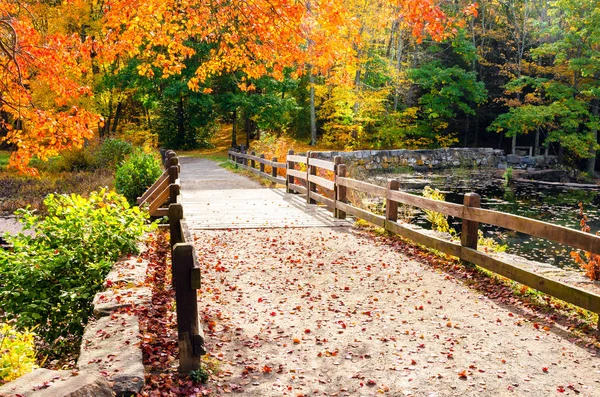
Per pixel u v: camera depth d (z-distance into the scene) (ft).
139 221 22.89
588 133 109.60
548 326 17.40
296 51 32.63
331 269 24.95
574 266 37.01
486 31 134.72
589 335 16.56
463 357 15.14
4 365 11.64
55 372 10.57
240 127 157.79
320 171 58.34
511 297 20.38
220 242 30.55
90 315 19.17
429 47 131.85
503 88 136.26
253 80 116.16
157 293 19.81
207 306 19.74
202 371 13.67
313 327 17.69
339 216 37.76
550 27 114.73
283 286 22.34
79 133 28.71
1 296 19.88
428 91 143.02
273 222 36.50
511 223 20.42
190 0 33.17
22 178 75.10
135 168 45.29
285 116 128.57
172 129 132.57
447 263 25.30
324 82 125.39
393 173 105.91
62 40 28.96
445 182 92.84
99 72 106.32
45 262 20.13
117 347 12.63
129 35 31.55
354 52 33.81
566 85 115.85
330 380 13.87
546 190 84.69
